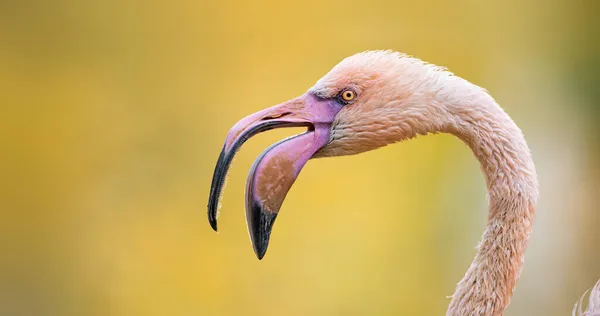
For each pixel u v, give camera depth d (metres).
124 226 9.73
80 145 10.00
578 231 9.78
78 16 10.23
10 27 10.04
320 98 3.45
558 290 9.08
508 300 3.40
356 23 10.50
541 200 9.95
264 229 3.35
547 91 10.99
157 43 10.35
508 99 10.88
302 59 10.38
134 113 10.22
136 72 10.29
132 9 10.28
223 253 9.40
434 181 10.10
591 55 11.00
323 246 9.66
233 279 9.35
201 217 9.85
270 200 3.37
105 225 9.71
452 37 10.74
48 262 9.45
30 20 10.11
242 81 10.34
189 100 10.30
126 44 10.31
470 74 10.85
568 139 10.70
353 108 3.41
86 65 10.23
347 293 9.47
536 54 11.09
